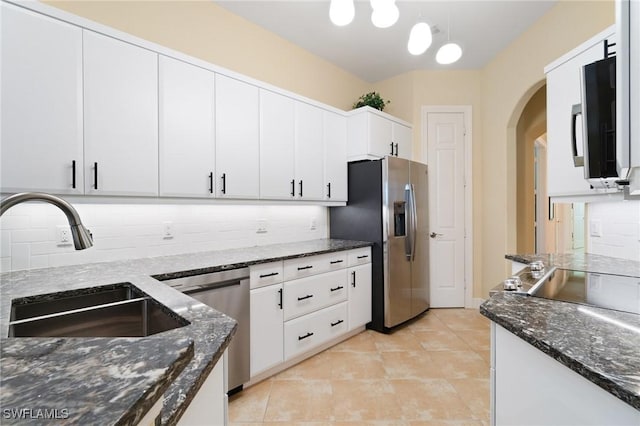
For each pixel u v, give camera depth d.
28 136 1.44
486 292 3.56
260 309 2.06
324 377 2.15
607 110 1.08
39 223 1.68
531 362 0.84
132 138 1.76
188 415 0.68
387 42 3.12
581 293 1.15
